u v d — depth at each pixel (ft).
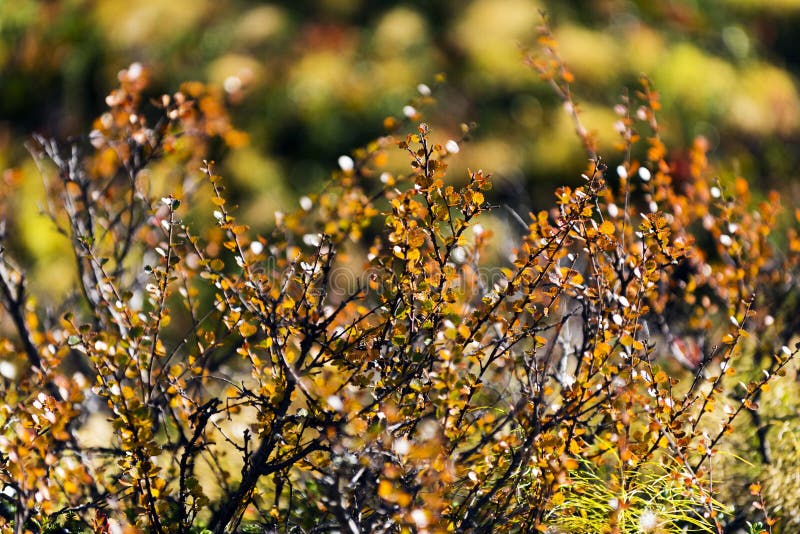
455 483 12.88
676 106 52.34
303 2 57.11
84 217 18.65
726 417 16.75
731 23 60.23
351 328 12.55
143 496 12.48
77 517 13.76
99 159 19.11
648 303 17.40
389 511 11.16
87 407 18.16
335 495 11.23
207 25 54.95
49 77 53.21
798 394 17.71
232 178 46.93
